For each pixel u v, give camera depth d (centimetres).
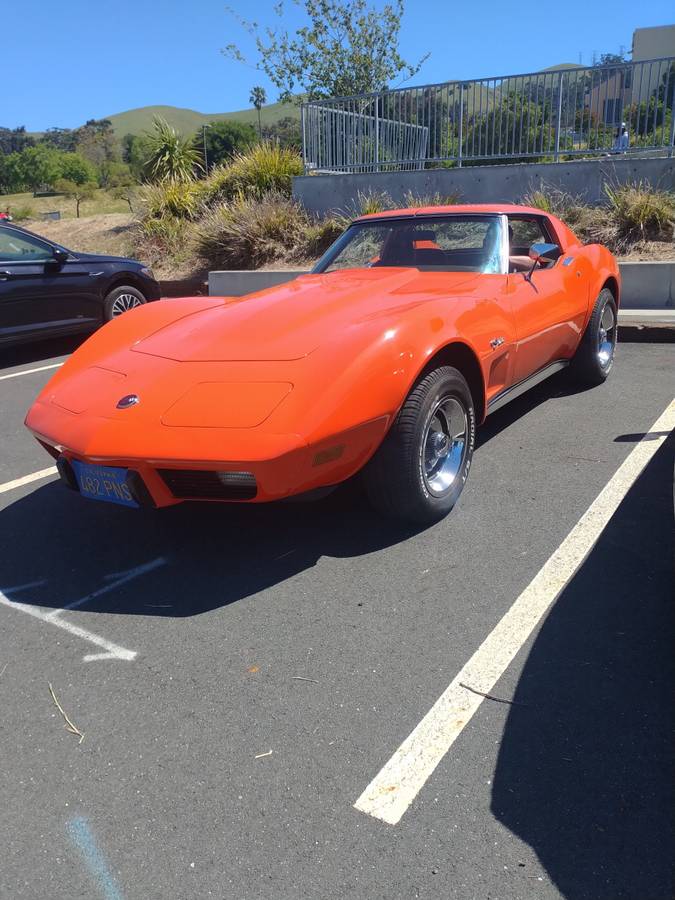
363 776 197
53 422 305
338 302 348
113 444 277
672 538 311
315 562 310
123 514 371
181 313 381
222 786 197
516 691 226
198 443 265
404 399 294
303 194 1154
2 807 195
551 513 340
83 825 187
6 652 261
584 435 439
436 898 162
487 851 172
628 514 335
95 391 312
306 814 186
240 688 235
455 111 1067
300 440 260
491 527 330
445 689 229
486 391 364
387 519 345
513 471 391
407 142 1130
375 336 295
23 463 455
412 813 184
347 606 277
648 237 886
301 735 213
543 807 183
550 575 289
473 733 210
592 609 265
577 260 488
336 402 272
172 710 227
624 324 682
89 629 272
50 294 762
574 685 227
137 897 167
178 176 1531
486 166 1001
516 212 449
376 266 433
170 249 1267
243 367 294
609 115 970
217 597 289
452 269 411
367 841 177
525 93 1009
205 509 370
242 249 1143
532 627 257
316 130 1223
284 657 249
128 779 201
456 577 292
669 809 181
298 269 1060
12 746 216
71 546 339
